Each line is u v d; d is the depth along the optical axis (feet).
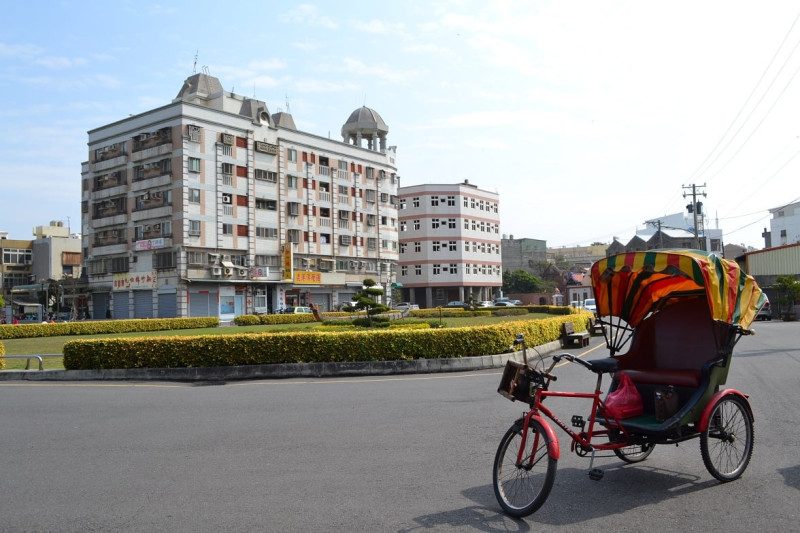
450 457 20.65
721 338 18.08
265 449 22.20
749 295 18.63
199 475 19.04
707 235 263.70
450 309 163.22
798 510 15.17
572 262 402.11
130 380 46.29
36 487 18.17
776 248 146.10
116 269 167.02
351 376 45.06
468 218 241.55
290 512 15.57
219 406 32.12
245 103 175.73
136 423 27.73
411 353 47.21
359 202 205.67
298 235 182.39
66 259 242.17
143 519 15.30
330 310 194.49
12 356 50.14
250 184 167.84
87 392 39.29
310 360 46.52
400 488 17.40
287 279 173.99
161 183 155.63
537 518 14.94
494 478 15.85
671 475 18.43
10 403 34.96
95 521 15.24
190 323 135.03
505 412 28.50
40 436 25.35
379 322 77.92
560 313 131.64
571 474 18.67
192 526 14.75
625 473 18.72
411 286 235.40
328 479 18.37
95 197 173.27
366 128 217.56
